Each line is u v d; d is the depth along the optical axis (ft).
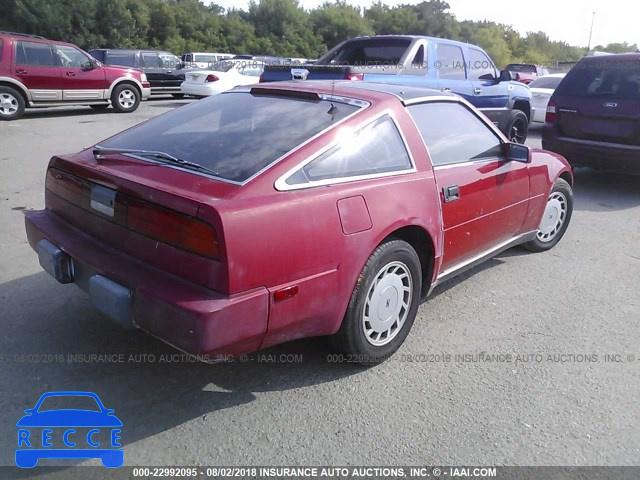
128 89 47.65
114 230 9.07
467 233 12.39
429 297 13.82
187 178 8.73
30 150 29.73
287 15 175.52
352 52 29.73
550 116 25.66
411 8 176.35
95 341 11.02
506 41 191.21
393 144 10.68
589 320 12.80
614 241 18.53
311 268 8.74
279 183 8.66
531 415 9.32
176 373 10.13
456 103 12.96
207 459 8.12
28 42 40.83
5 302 12.42
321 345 10.82
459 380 10.25
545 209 16.10
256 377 10.12
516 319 12.75
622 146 23.41
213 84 52.21
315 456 8.23
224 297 7.79
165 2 162.91
